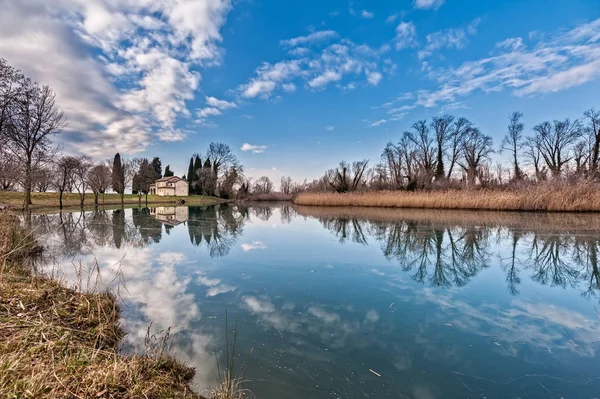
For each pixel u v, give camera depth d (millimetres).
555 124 32844
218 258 8875
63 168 22812
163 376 3070
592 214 17438
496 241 10984
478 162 37750
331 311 5137
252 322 4652
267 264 8211
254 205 40469
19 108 17109
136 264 8094
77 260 8250
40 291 4617
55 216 18438
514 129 35625
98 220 17656
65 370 2650
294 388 3127
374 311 5160
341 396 3029
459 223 15102
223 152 61188
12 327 3322
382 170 41469
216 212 26625
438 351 3912
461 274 7398
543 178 25906
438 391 3133
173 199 47312
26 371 2514
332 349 3910
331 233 13570
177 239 12133
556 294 6102
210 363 3523
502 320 4859
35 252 8578
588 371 3490
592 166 24891
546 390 3158
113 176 36906
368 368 3512
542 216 17125
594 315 5082
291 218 20281
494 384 3258
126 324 4484
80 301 4691
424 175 32844
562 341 4195
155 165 77312
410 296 5891
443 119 37938
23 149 18656
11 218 8820
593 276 7254
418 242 11102
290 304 5422
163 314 4891
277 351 3828
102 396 2424
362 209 25266
